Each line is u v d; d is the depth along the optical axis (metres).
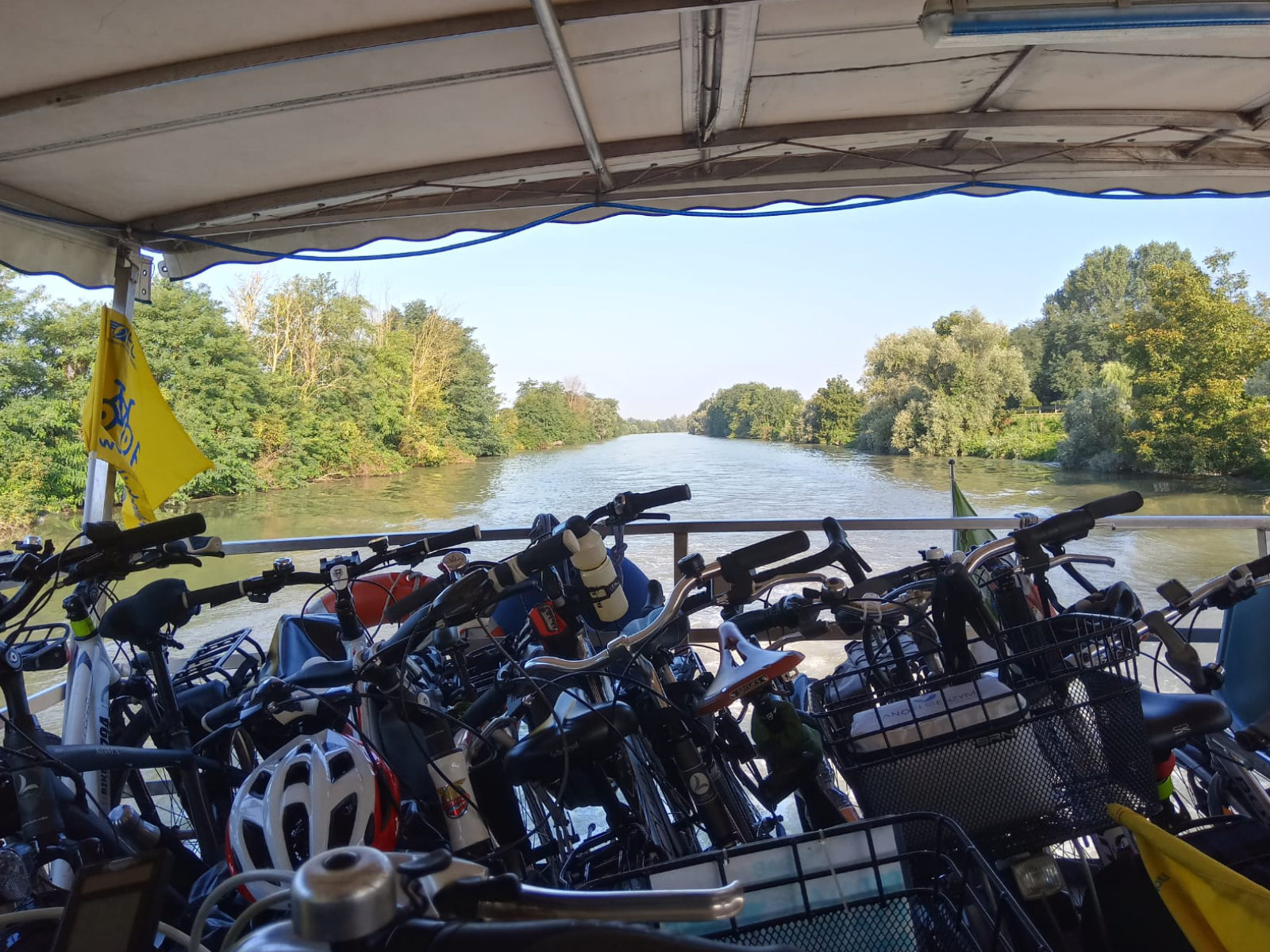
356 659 1.84
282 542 3.75
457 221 4.29
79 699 2.77
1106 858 1.82
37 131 2.99
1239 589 2.09
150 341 16.41
